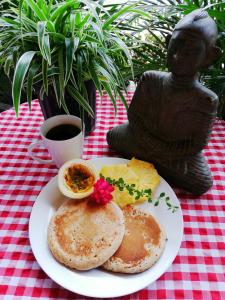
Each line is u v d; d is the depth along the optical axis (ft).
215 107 1.11
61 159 1.33
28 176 1.38
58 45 1.29
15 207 1.24
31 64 1.24
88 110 1.35
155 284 0.98
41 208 1.14
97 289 0.90
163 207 1.14
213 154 1.45
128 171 1.23
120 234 1.00
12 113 1.75
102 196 1.07
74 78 1.31
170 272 1.01
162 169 1.30
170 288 0.97
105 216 1.05
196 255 1.06
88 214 1.07
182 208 1.22
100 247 0.96
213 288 0.96
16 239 1.12
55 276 0.93
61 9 1.21
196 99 1.11
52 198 1.18
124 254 0.97
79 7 1.34
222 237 1.11
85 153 1.48
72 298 0.95
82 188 1.15
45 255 0.99
